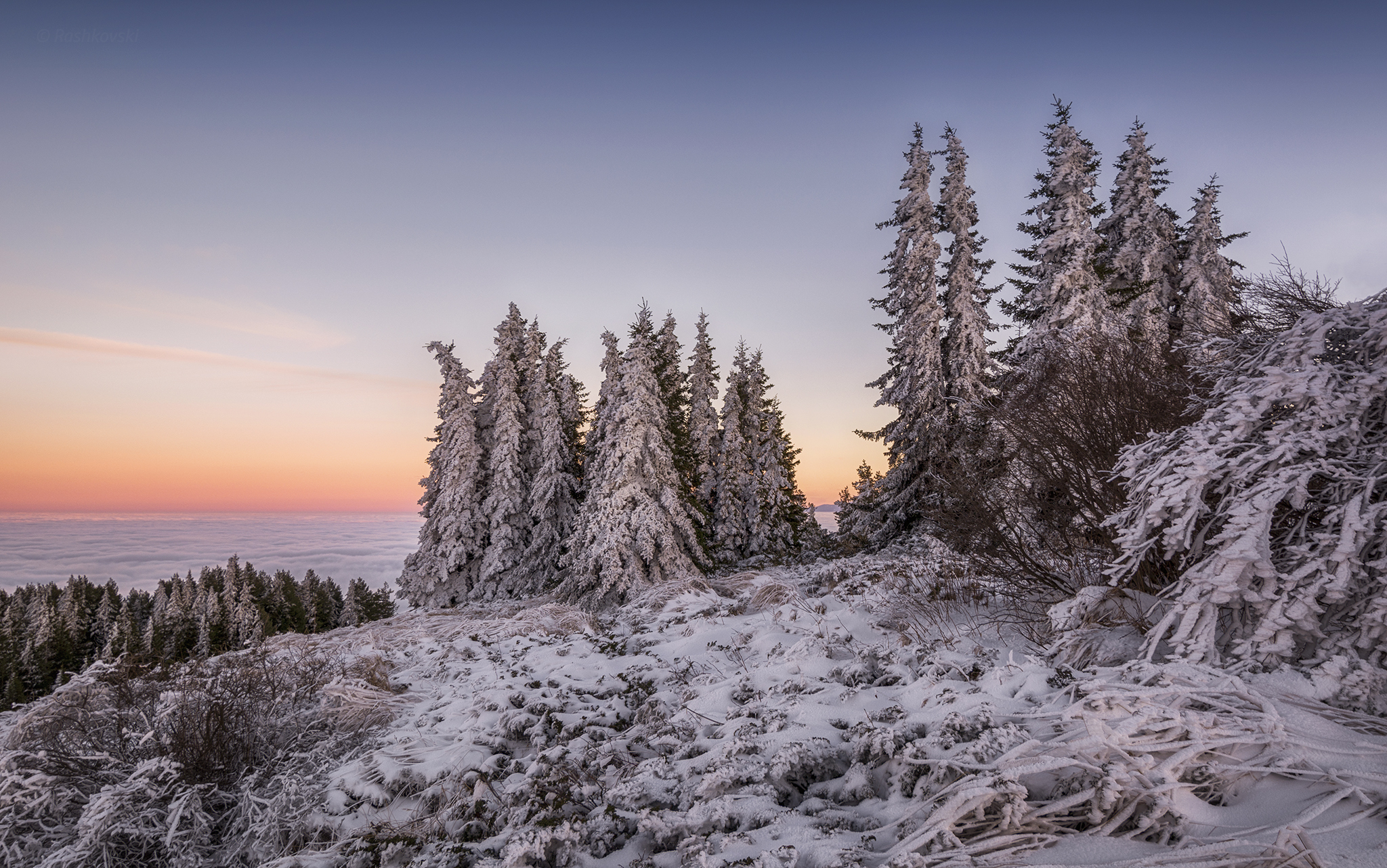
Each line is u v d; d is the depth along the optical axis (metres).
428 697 7.21
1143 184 21.97
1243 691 3.15
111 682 5.89
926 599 7.61
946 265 20.23
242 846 4.34
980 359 18.88
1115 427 6.82
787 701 4.81
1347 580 3.34
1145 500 4.50
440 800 4.36
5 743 5.27
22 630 57.41
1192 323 6.89
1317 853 2.22
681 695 5.85
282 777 4.64
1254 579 3.74
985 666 4.58
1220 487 4.07
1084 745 2.93
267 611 56.12
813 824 3.10
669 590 13.02
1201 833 2.51
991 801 2.77
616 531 20.67
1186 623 3.76
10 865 4.16
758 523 30.55
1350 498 3.69
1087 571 6.37
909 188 20.33
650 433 21.92
